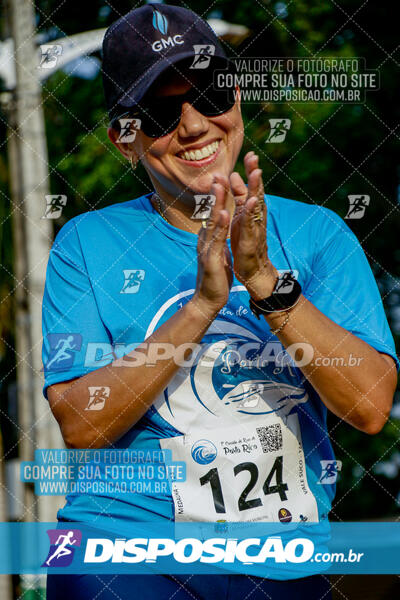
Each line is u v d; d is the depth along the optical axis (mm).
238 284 2926
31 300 7062
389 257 10609
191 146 2969
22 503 7559
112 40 3041
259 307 2703
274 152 9336
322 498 2924
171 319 2727
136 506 2789
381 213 10305
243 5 9531
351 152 9922
